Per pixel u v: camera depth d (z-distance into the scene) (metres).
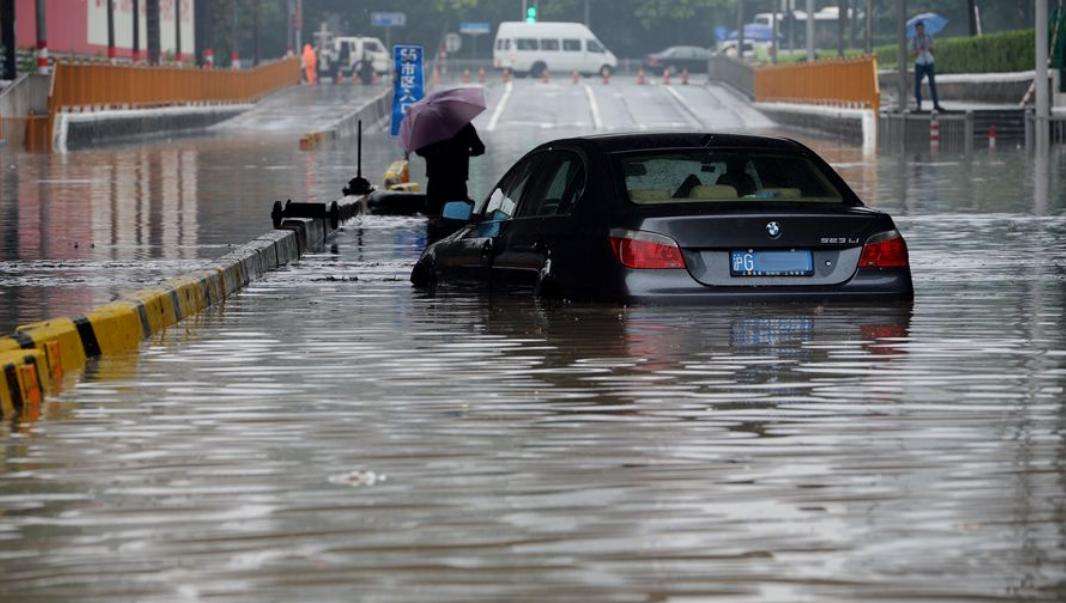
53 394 27.22
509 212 41.31
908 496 19.55
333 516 18.75
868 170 110.00
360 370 29.48
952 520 18.44
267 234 53.09
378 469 21.23
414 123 66.00
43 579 16.41
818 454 21.97
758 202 36.78
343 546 17.48
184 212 72.75
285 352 31.88
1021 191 85.69
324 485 20.31
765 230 36.16
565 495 19.67
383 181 94.81
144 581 16.31
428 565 16.77
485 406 25.72
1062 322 35.62
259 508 19.16
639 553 17.12
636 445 22.62
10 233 61.88
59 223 66.62
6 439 23.41
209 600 15.68
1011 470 20.97
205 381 28.42
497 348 31.95
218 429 24.03
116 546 17.56
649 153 38.12
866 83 174.38
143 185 93.94
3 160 127.25
